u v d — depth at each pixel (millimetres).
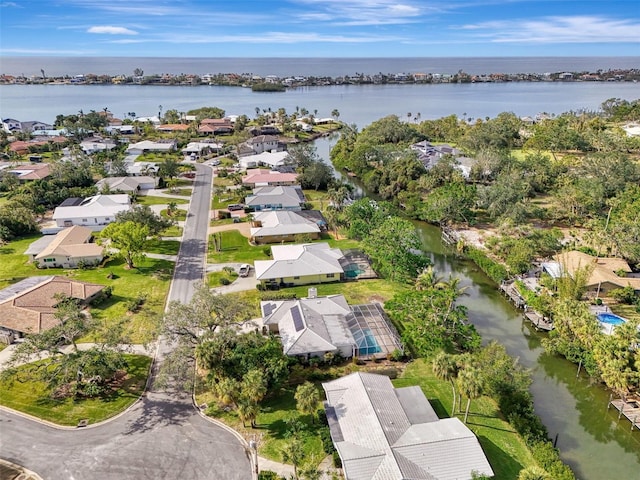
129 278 76000
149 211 89438
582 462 42750
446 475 36938
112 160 152625
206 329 52812
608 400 50656
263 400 48719
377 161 146625
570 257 76938
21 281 70938
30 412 46625
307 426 44688
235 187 128625
